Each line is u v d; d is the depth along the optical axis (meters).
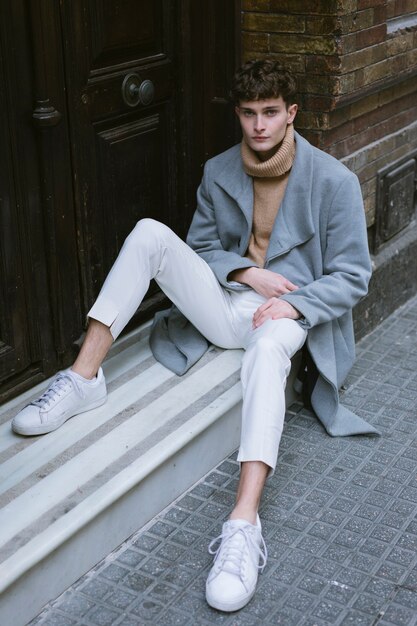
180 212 3.25
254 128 2.73
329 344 2.91
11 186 2.56
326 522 2.54
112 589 2.29
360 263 2.83
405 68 3.46
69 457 2.48
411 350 3.55
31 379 2.81
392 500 2.64
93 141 2.79
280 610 2.22
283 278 2.83
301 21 3.02
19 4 2.44
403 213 3.81
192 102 3.16
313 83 3.07
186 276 2.81
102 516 2.33
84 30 2.65
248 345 2.66
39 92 2.53
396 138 3.62
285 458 2.84
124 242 2.84
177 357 2.97
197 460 2.69
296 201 2.83
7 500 2.30
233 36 3.08
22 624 2.16
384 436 2.97
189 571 2.35
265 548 2.34
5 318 2.66
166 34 2.96
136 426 2.62
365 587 2.29
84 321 2.94
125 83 2.82
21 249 2.65
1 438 2.57
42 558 2.14
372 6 3.12
